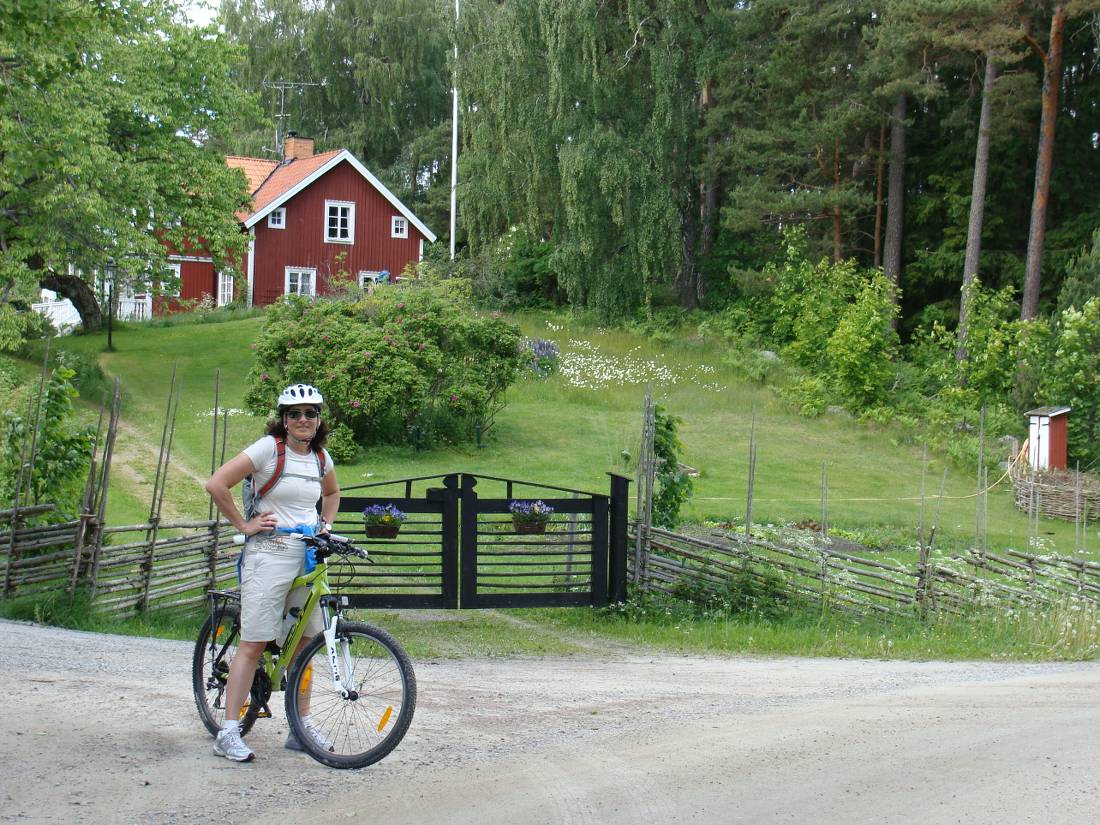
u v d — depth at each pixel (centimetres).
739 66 3700
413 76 5994
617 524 1259
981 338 2980
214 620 592
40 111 2189
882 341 3028
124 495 1733
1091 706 737
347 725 549
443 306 2378
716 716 696
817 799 502
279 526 545
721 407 2923
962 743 614
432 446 2295
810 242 3812
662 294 3944
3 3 1162
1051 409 2384
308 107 6150
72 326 3731
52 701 651
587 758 573
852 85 3759
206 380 2880
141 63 2755
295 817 464
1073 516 2089
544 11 3544
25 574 998
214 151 3038
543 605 1234
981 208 3288
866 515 1992
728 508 1953
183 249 3544
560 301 4266
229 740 543
